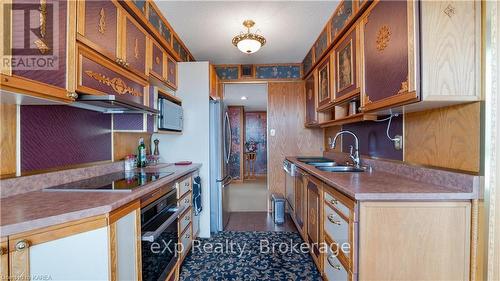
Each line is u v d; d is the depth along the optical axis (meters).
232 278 1.96
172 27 2.52
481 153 1.17
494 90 1.13
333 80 2.34
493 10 1.12
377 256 1.22
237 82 3.82
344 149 2.97
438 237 1.20
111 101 1.39
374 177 1.69
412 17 1.22
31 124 1.32
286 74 3.81
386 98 1.46
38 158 1.36
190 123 2.75
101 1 1.39
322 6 2.15
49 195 1.20
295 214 2.96
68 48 1.15
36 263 0.88
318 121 2.89
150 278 1.46
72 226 0.95
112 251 1.05
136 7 1.78
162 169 2.21
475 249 1.18
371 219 1.21
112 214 1.06
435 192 1.20
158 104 2.11
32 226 0.85
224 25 2.48
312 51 3.09
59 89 1.11
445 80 1.19
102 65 1.42
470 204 1.20
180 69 2.75
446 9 1.19
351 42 1.94
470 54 1.18
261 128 7.76
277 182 3.85
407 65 1.26
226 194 3.27
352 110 2.11
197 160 2.75
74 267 0.96
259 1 2.06
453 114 1.33
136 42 1.81
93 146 1.83
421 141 1.59
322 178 1.73
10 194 1.18
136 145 2.47
